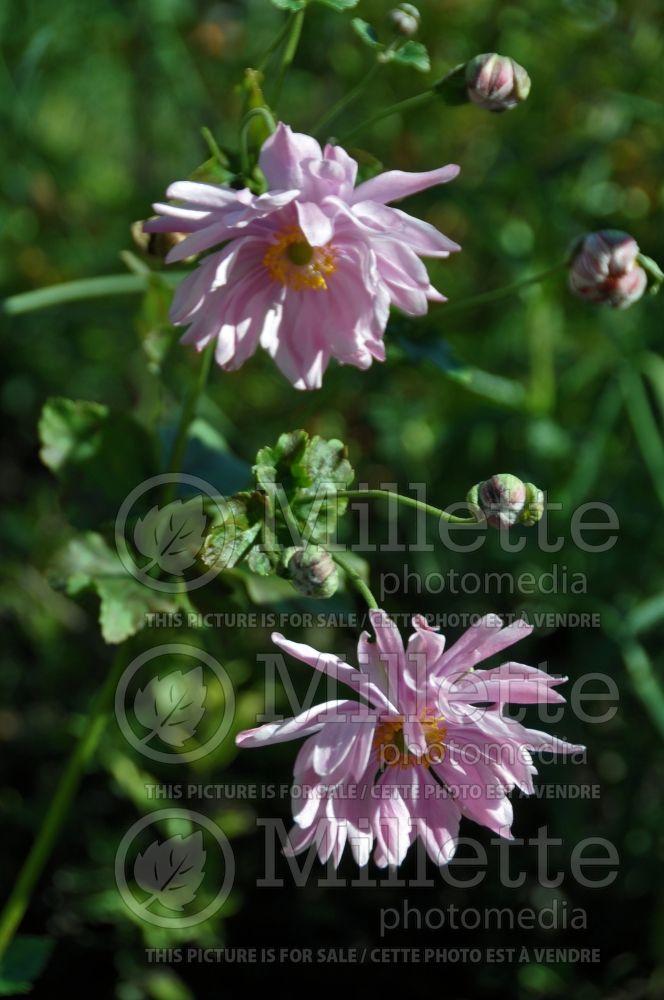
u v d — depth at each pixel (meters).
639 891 0.80
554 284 0.82
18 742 0.85
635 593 0.82
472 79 0.65
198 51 0.92
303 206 0.61
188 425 0.70
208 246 0.62
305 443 0.64
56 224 0.95
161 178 1.00
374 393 0.86
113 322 0.91
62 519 0.88
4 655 0.87
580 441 0.82
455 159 0.90
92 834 0.81
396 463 0.85
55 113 1.01
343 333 0.64
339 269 0.63
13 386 0.92
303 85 0.94
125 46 0.95
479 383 0.81
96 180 1.00
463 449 0.84
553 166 0.84
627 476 0.83
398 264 0.62
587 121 0.88
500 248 0.84
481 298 0.71
